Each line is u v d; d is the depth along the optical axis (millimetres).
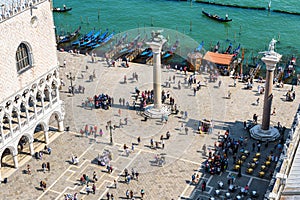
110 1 154500
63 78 97750
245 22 139500
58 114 82188
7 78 70000
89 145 77688
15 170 75875
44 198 70875
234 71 105562
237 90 96188
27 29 71938
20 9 69875
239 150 79812
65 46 120688
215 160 75438
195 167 74938
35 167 76625
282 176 51625
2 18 67188
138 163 71812
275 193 50188
